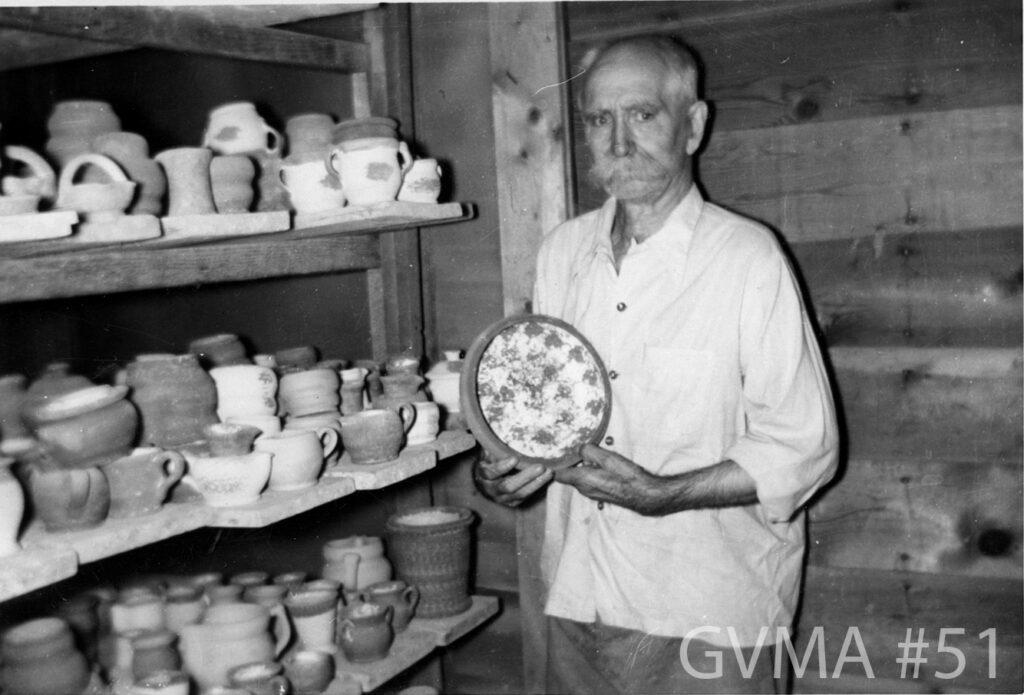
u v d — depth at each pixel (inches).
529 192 82.5
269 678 62.5
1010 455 67.6
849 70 70.1
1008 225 66.5
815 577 74.0
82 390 52.0
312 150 69.2
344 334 97.0
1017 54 65.4
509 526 88.5
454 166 88.2
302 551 94.4
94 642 63.8
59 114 59.5
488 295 88.0
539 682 86.0
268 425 60.9
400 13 83.6
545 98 81.2
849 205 70.8
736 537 60.7
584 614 65.6
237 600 69.4
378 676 68.6
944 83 67.5
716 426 60.8
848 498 72.6
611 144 60.4
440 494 91.7
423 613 76.9
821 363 60.1
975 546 69.1
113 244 51.2
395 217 63.9
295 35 77.5
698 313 61.0
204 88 102.0
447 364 77.7
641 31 77.7
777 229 73.3
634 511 60.1
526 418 64.6
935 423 69.5
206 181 59.1
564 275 69.6
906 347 69.9
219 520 55.5
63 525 50.1
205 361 68.4
